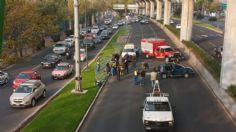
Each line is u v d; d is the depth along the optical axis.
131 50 49.41
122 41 74.44
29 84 28.45
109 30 96.06
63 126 20.77
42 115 23.42
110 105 26.67
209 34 82.75
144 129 20.62
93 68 44.16
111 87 33.38
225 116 23.53
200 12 172.88
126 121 22.47
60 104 26.27
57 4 80.06
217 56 49.22
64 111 24.17
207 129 20.78
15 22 46.53
